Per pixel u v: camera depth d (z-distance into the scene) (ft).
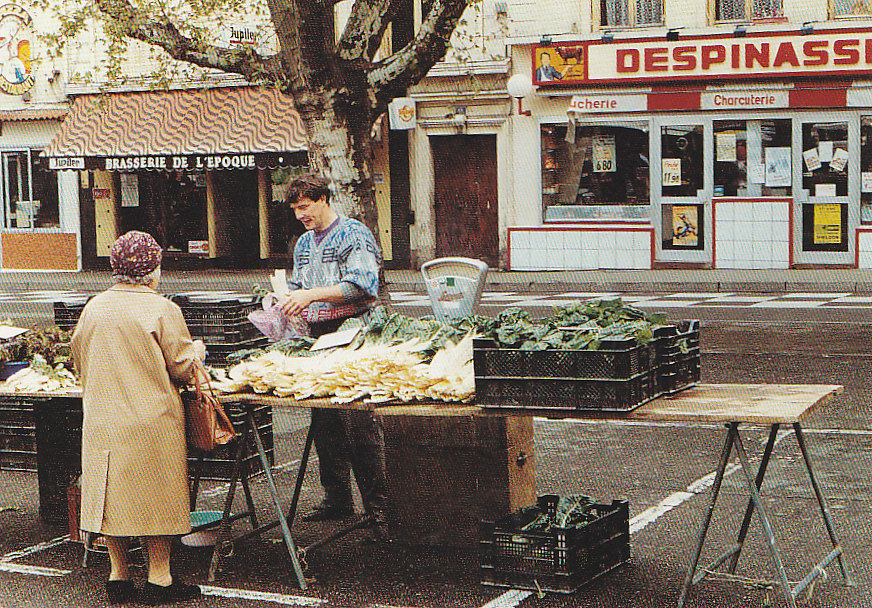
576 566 18.15
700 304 62.49
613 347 16.44
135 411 17.97
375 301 21.22
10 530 22.84
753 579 18.47
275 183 89.30
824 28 74.69
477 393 17.33
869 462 26.89
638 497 24.45
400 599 18.30
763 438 29.81
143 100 86.99
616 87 79.77
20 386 21.36
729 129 78.07
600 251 79.77
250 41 78.69
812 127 76.38
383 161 85.81
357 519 22.67
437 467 20.33
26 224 96.73
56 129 93.86
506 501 19.94
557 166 81.97
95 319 18.15
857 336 47.96
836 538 18.43
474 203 84.99
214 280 83.71
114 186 94.12
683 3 78.59
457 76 82.79
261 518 23.32
